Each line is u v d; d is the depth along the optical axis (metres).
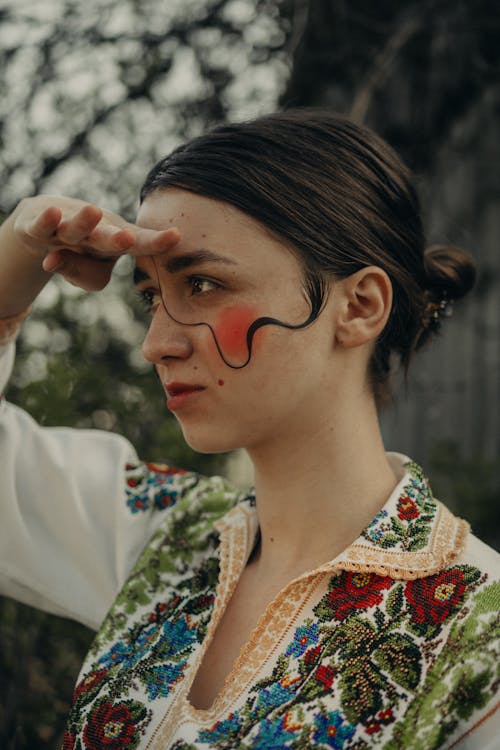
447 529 0.98
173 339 0.94
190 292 0.95
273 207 0.93
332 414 0.98
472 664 0.85
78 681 1.07
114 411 2.02
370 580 0.94
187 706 0.94
